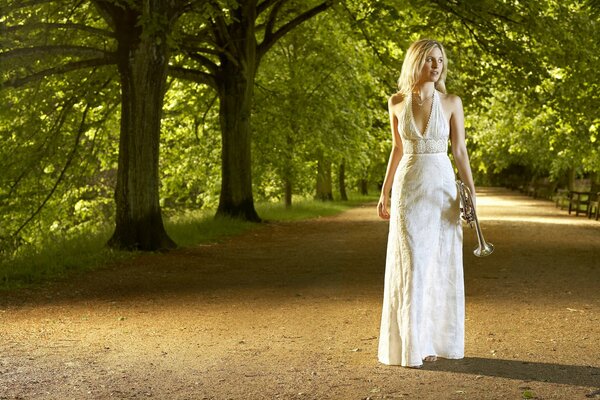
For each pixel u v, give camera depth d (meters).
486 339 8.07
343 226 25.52
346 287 12.00
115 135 26.70
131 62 17.41
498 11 22.30
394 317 6.98
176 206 38.78
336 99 32.97
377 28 24.31
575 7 24.33
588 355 7.35
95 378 6.71
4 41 16.42
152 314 9.97
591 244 18.67
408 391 6.17
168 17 16.84
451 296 7.08
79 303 10.89
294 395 6.14
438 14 22.72
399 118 7.04
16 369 7.05
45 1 16.84
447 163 7.01
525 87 24.17
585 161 35.75
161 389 6.36
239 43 25.20
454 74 25.33
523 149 43.47
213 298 11.19
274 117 31.17
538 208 38.34
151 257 16.34
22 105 21.58
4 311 10.27
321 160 38.62
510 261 15.09
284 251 17.53
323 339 8.23
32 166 22.55
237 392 6.25
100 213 29.41
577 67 23.58
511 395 6.03
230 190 26.03
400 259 6.93
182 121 33.34
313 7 27.09
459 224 7.06
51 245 17.09
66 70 17.55
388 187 7.27
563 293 11.10
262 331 8.75
